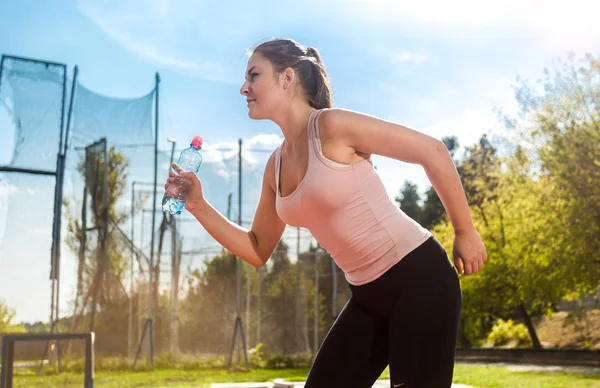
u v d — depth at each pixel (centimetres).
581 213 1349
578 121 1382
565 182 1380
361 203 149
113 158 906
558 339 2009
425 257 151
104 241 864
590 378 874
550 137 1432
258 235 188
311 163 148
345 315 164
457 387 595
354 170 149
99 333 853
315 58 165
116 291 870
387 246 150
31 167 821
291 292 987
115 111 914
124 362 855
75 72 885
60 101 860
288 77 159
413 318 146
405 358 145
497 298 1853
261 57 161
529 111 1458
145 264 907
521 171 1683
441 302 147
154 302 911
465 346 2191
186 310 931
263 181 183
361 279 156
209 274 957
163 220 931
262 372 876
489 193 1908
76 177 868
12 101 834
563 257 1404
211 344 937
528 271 1558
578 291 1575
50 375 769
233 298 963
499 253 1784
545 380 829
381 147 145
